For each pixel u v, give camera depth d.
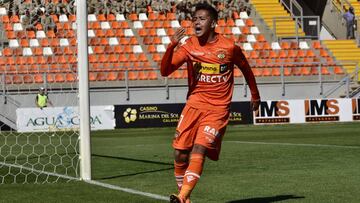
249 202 18.94
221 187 22.31
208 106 16.92
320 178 24.23
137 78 79.62
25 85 73.81
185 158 17.36
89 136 25.47
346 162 30.22
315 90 81.75
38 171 29.50
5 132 66.06
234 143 45.09
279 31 93.56
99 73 79.12
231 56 17.08
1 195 21.11
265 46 89.44
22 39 80.56
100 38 84.81
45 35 81.12
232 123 71.75
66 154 38.97
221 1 93.75
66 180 25.38
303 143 43.62
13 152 41.88
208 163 31.02
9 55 78.50
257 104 18.14
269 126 69.38
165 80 78.50
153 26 88.31
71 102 73.69
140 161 33.47
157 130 67.25
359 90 80.44
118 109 70.06
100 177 26.30
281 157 33.59
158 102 77.50
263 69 84.75
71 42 80.75
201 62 17.03
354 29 94.44
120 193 21.02
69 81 75.56
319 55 89.25
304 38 93.19
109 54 83.06
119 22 87.19
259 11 95.25
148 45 85.69
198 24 16.91
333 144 42.03
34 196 20.75
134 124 70.56
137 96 77.00
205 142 16.53
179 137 17.17
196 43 17.23
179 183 17.59
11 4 83.69
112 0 89.00
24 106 72.00
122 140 52.59
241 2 94.81
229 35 90.38
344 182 22.91
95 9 87.69
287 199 19.27
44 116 65.94
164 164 31.55
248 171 27.28
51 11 83.44
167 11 90.69
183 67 80.94
